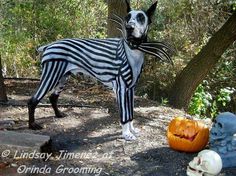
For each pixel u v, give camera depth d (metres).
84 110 5.34
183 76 6.81
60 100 5.76
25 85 6.65
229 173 3.71
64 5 8.78
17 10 8.18
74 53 4.31
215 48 6.54
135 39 4.03
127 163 3.82
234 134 3.82
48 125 4.68
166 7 8.94
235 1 7.68
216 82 9.23
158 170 3.71
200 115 7.25
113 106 5.61
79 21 8.98
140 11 4.01
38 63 8.62
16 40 8.42
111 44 4.25
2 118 4.87
